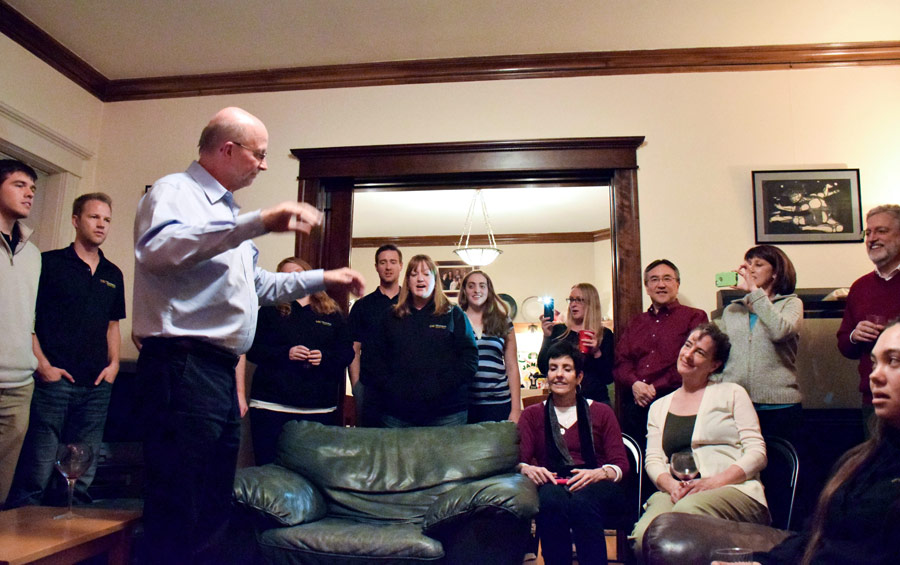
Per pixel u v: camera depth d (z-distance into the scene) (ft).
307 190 12.07
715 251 11.14
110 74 12.66
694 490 7.12
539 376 20.67
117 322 9.98
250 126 5.71
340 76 12.35
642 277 11.13
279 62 12.25
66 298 9.17
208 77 12.62
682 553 5.27
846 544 4.27
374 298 10.69
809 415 9.79
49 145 11.55
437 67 12.12
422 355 9.40
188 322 5.41
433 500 8.23
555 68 11.94
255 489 7.50
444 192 19.66
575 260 24.85
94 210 9.55
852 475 4.56
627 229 11.30
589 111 11.77
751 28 10.97
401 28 11.10
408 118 12.12
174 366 5.32
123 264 12.30
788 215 11.10
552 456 8.59
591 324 11.50
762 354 8.95
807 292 10.15
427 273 9.66
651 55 11.69
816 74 11.49
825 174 11.17
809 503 8.60
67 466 6.55
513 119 11.88
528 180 12.01
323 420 9.98
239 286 5.59
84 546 5.87
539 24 10.94
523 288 24.88
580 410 8.73
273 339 9.81
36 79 11.28
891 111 11.27
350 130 12.21
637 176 11.45
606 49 11.69
